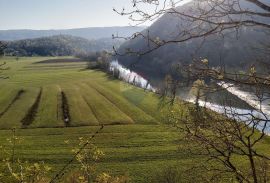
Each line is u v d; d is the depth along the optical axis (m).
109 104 90.50
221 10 4.02
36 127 71.38
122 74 130.62
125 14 3.91
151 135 60.72
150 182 38.47
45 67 188.38
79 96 102.81
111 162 46.12
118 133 64.06
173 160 45.22
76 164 44.53
